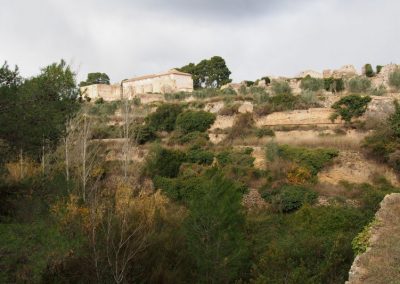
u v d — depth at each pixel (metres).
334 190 21.69
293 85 40.66
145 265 13.90
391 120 23.59
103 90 65.69
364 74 44.28
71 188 19.69
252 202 23.19
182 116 36.19
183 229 15.92
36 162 22.19
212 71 79.50
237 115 33.03
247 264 14.79
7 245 11.44
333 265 13.30
